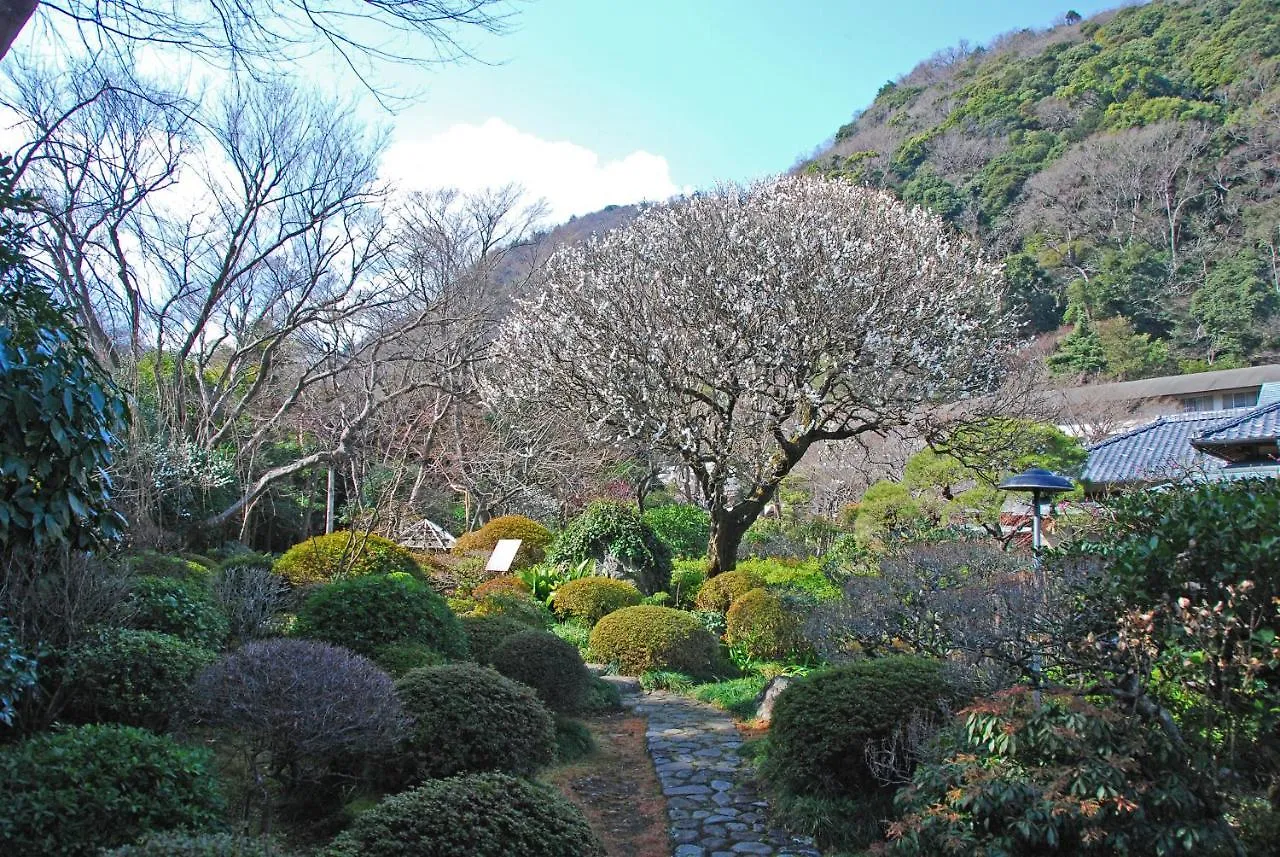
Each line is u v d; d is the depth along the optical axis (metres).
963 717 4.14
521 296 16.36
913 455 14.18
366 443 13.54
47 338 4.04
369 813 3.33
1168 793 3.41
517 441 17.28
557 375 10.82
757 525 15.93
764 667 8.65
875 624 6.28
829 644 6.57
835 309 9.93
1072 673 4.39
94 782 3.18
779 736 5.13
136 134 10.44
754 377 10.47
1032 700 3.84
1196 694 3.96
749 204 11.54
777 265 10.25
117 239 11.09
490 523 13.89
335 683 3.85
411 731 4.37
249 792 3.94
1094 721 3.61
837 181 12.91
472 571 11.51
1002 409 11.16
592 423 11.05
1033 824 3.42
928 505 12.66
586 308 10.88
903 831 3.72
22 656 3.93
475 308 15.87
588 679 6.86
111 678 4.37
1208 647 3.71
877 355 9.73
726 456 10.61
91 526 4.61
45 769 3.16
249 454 13.72
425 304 15.54
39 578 4.46
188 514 10.70
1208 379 25.42
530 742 4.76
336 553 9.49
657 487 20.38
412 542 14.00
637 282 10.88
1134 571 4.05
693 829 4.73
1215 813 3.50
